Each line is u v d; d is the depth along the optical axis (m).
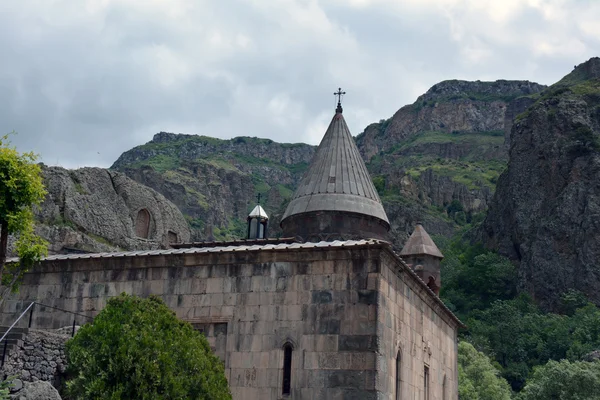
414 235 38.78
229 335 24.11
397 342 24.41
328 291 23.27
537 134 121.94
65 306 27.11
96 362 19.14
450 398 32.69
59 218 45.94
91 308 26.64
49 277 27.70
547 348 86.81
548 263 106.50
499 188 129.75
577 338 85.06
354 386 22.02
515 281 111.88
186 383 19.34
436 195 176.75
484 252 126.44
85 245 45.97
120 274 26.62
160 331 20.09
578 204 107.69
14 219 21.62
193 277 25.34
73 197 47.59
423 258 37.53
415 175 180.75
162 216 55.66
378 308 22.56
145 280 26.09
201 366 19.95
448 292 113.06
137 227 53.56
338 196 34.28
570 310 98.50
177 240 57.16
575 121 117.56
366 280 22.94
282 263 24.17
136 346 19.20
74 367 19.88
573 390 52.28
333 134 37.47
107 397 18.36
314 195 34.62
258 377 23.34
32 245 22.97
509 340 89.94
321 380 22.42
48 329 25.81
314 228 33.91
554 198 113.00
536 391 54.75
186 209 196.38
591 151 111.44
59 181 47.12
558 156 115.00
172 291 25.47
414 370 26.47
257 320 23.94
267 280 24.20
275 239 32.22
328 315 23.03
